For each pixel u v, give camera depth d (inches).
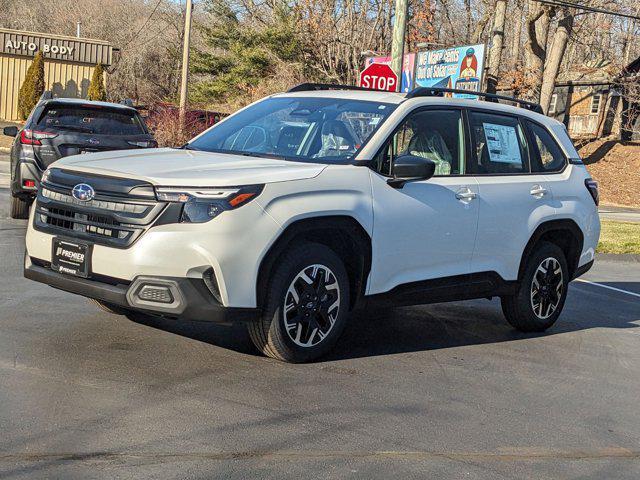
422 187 254.1
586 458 180.9
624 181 1567.4
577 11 1445.6
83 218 218.4
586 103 2138.3
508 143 291.3
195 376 212.8
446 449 178.4
